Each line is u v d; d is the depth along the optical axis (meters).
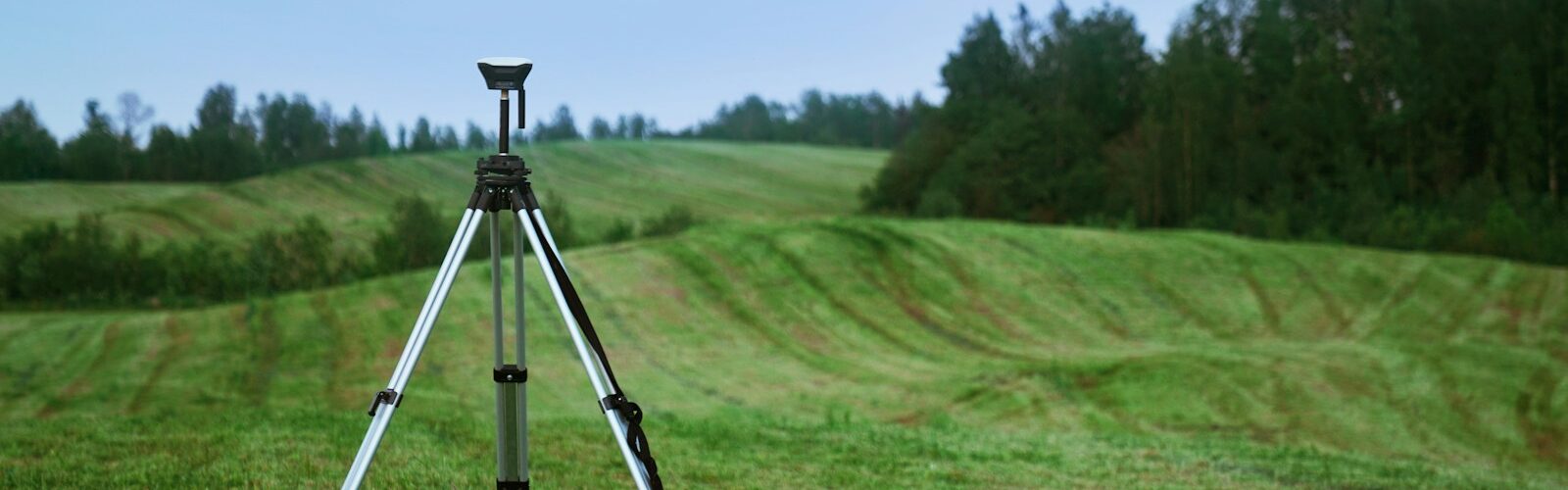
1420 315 48.22
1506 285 52.28
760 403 33.03
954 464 12.70
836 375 37.25
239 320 41.41
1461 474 14.77
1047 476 12.06
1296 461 14.62
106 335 39.91
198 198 91.31
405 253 65.38
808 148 135.38
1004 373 36.12
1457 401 33.50
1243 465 13.81
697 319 43.69
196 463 9.79
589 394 32.97
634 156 119.44
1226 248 57.06
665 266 49.44
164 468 9.42
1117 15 110.25
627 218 93.19
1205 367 35.84
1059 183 87.25
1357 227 75.50
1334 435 29.86
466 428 13.09
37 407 31.23
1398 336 44.88
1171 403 32.47
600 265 48.78
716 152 124.94
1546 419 32.16
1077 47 106.50
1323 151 92.38
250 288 62.94
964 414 31.84
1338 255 56.72
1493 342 43.59
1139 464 13.47
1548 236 68.00
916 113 103.19
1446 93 92.31
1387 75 95.88
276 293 62.12
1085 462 13.46
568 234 73.25
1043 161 87.94
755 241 53.56
